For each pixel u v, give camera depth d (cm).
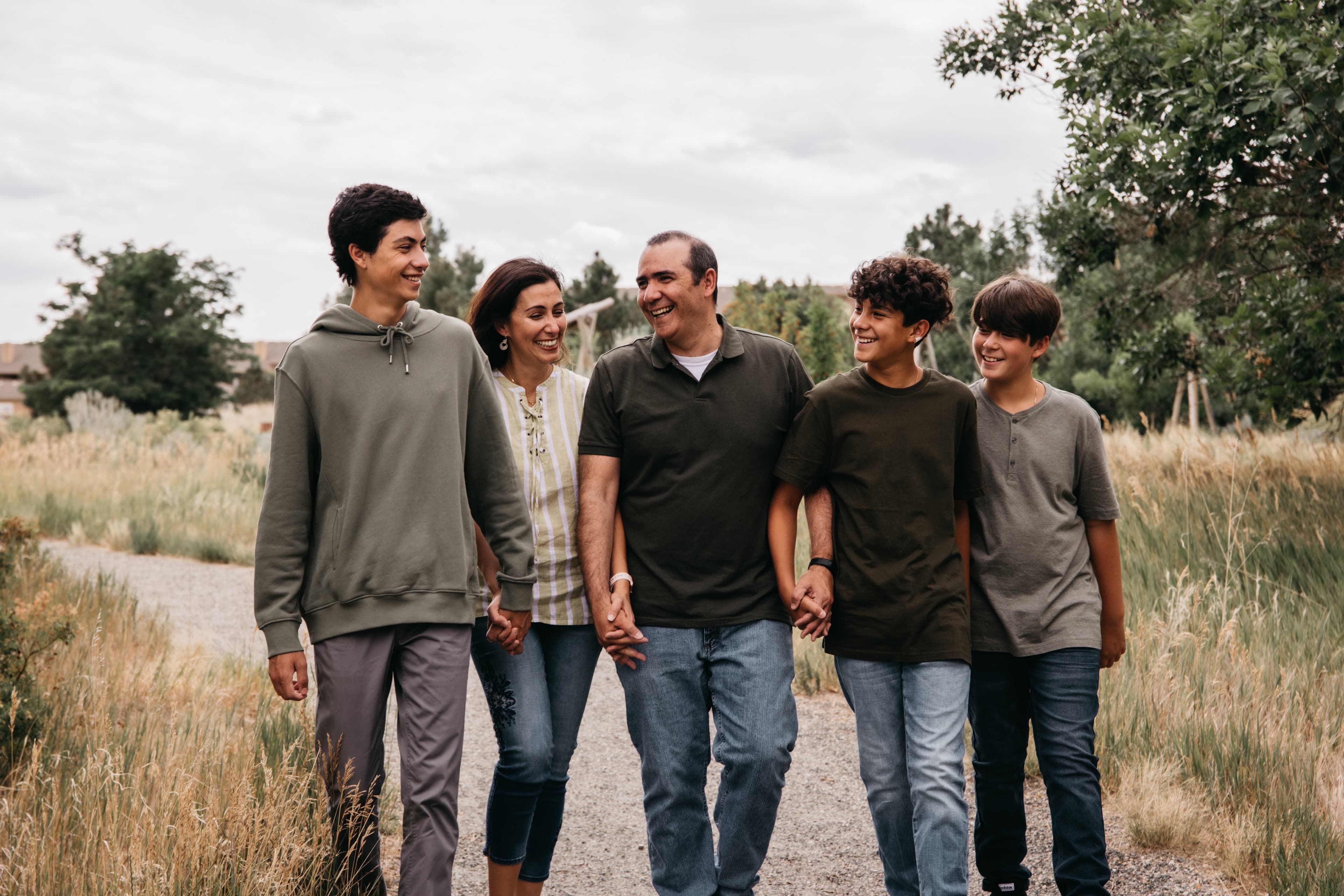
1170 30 729
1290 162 698
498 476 296
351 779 279
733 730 289
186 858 283
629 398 301
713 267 303
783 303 2570
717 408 297
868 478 291
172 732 400
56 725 413
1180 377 961
